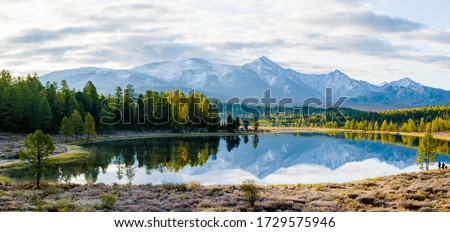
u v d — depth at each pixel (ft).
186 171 199.82
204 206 89.40
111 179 169.27
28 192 106.73
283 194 110.42
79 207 83.41
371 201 96.63
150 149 300.20
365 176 195.93
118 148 301.43
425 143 211.00
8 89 324.60
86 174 181.16
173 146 329.11
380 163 256.32
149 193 107.96
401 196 103.24
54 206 84.12
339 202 96.73
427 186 113.50
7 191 111.96
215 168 215.72
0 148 245.86
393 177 151.43
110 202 87.04
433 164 241.35
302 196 104.42
